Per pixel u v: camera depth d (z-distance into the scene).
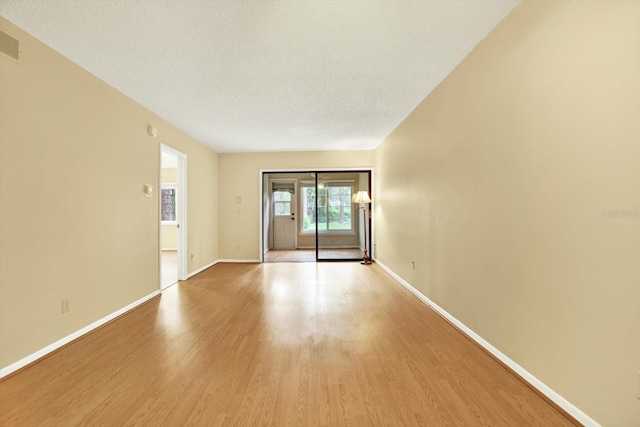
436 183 3.21
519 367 1.97
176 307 3.44
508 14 2.02
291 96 3.40
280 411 1.65
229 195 6.37
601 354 1.42
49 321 2.32
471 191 2.52
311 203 8.31
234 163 6.37
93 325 2.78
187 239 4.89
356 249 7.12
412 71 2.84
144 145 3.66
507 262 2.08
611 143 1.36
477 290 2.45
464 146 2.62
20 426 1.53
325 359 2.22
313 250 8.17
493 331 2.25
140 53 2.47
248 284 4.50
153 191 3.85
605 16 1.38
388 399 1.75
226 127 4.55
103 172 2.94
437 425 1.54
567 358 1.60
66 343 2.46
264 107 3.74
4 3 1.85
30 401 1.73
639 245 1.26
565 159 1.60
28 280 2.16
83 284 2.67
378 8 1.96
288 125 4.49
